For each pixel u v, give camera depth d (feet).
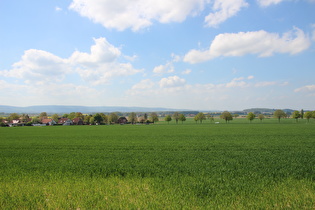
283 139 112.27
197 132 176.76
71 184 36.24
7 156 70.08
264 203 26.50
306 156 62.08
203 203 26.84
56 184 36.52
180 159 59.47
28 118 533.14
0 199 29.66
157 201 27.66
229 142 102.12
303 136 127.75
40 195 30.96
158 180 37.78
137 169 46.88
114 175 43.11
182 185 34.24
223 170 44.37
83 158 63.87
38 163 56.54
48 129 257.14
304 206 25.62
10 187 35.17
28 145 102.12
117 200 28.45
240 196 29.09
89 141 117.08
